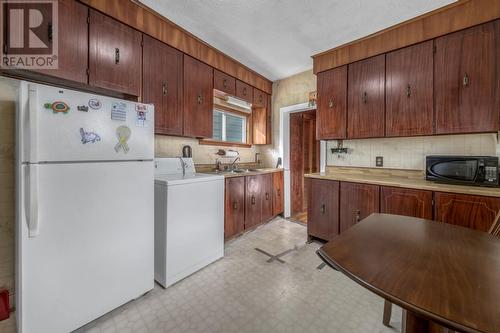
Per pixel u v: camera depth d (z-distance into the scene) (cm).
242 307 154
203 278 190
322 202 262
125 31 197
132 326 137
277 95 387
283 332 133
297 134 409
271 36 247
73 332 131
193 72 260
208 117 282
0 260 136
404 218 128
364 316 147
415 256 81
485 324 49
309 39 251
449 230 108
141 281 161
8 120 143
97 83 180
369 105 243
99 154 137
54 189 120
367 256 81
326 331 134
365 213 227
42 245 117
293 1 191
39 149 114
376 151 270
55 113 119
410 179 231
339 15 208
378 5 194
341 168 300
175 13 211
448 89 196
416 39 211
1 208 138
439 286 62
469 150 211
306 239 281
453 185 189
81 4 171
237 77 320
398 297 58
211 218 215
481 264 74
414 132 215
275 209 363
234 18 216
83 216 131
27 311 113
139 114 158
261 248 253
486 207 162
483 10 179
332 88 273
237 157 352
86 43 174
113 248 145
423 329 80
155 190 183
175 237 181
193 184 196
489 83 178
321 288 177
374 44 238
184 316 146
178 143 275
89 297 135
